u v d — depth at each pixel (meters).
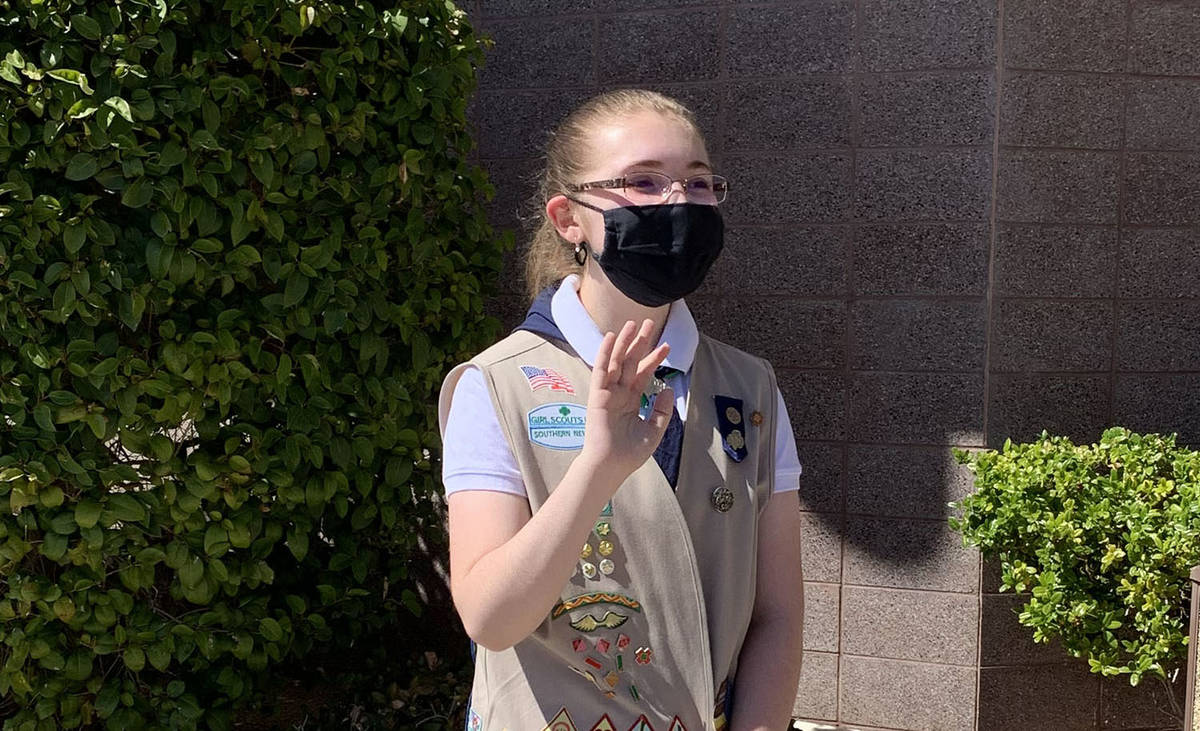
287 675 4.45
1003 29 4.09
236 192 3.36
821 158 4.28
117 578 3.49
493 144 4.70
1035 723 4.24
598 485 1.50
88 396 3.21
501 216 4.70
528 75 4.64
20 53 3.00
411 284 3.83
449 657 4.67
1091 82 4.16
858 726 4.35
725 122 4.39
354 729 4.02
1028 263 4.16
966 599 4.20
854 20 4.22
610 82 4.54
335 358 3.60
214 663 3.73
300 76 3.47
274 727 4.07
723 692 1.75
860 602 4.32
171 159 3.16
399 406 3.79
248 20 3.36
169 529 3.41
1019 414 4.18
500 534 1.62
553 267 1.99
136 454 3.54
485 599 1.52
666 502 1.69
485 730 1.70
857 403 4.29
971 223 4.14
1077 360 4.22
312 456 3.54
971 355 4.17
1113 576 3.71
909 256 4.20
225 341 3.33
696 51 4.41
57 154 3.07
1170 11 4.20
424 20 3.73
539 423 1.68
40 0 3.00
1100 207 4.20
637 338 1.51
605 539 1.67
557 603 1.66
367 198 3.66
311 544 4.07
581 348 1.75
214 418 3.41
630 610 1.67
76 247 3.09
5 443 3.14
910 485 4.24
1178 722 4.09
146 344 3.27
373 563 4.16
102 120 3.05
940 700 4.24
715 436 1.78
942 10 4.13
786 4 4.29
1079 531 3.62
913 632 4.27
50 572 3.39
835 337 4.30
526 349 1.76
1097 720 4.27
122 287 3.18
